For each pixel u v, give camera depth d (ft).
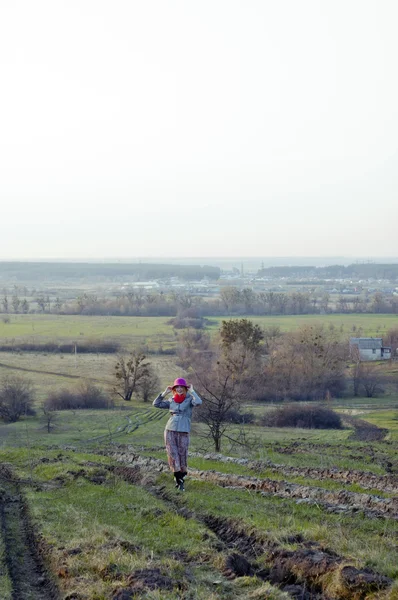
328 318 576.20
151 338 466.29
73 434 189.78
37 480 62.90
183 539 39.14
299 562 32.50
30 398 264.11
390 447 110.32
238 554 34.63
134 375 307.58
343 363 332.39
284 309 641.40
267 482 54.39
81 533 40.68
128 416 246.68
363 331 461.37
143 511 46.29
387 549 35.73
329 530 38.91
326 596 29.78
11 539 42.34
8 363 382.83
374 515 44.01
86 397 284.00
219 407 94.02
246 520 41.06
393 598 27.45
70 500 52.54
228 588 30.78
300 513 44.73
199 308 616.39
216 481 56.49
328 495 50.34
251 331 304.91
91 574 32.81
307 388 296.71
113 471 64.54
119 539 37.99
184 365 345.51
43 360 396.37
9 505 52.49
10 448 91.81
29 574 35.63
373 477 62.08
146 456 73.05
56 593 32.24
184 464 50.14
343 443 116.57
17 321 592.19
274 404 262.47
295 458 85.56
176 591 29.66
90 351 429.38
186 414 50.44
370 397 301.84
